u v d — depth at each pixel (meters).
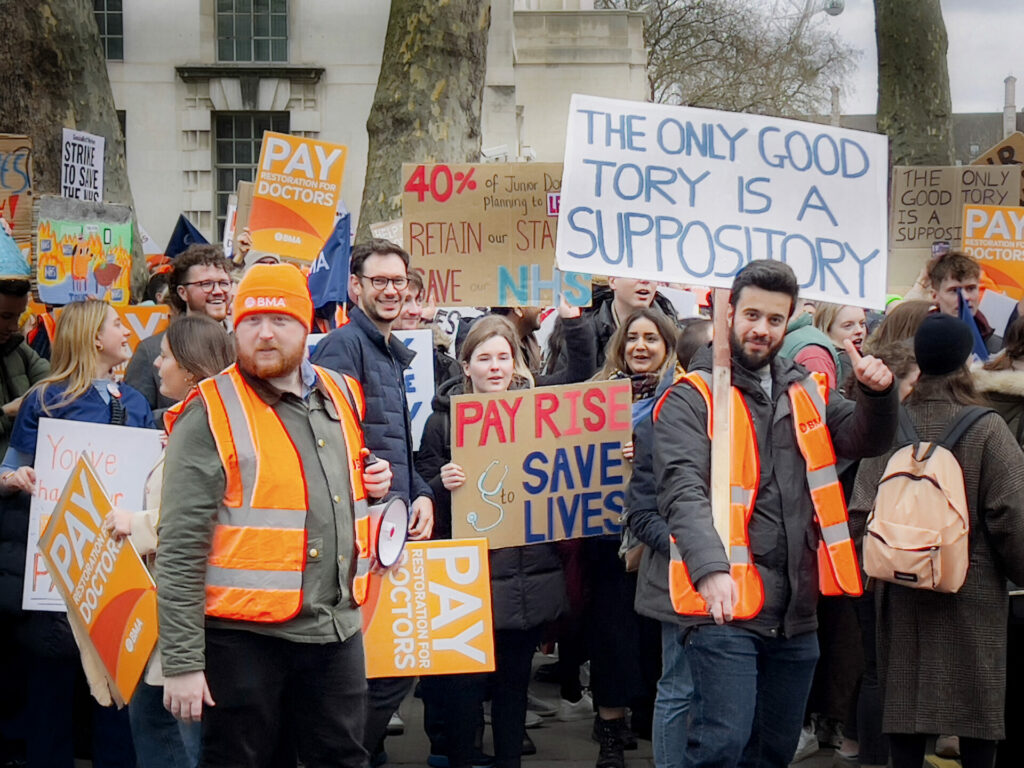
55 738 5.26
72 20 10.99
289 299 3.83
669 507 4.27
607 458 5.59
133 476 4.78
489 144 24.92
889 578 4.57
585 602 5.86
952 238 9.59
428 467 5.88
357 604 3.99
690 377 4.47
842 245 4.77
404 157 12.41
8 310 5.95
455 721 5.35
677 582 4.30
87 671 4.39
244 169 22.95
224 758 3.87
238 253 8.80
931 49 16.67
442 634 5.24
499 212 7.20
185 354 4.62
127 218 7.97
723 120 4.77
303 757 4.04
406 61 12.40
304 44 22.62
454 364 6.92
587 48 33.38
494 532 5.42
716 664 4.26
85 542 4.31
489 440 5.46
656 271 4.69
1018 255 8.94
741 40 40.66
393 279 5.50
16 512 5.14
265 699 3.84
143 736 4.35
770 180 4.76
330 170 8.17
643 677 5.79
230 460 3.76
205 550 3.73
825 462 4.40
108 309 5.25
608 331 7.02
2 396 6.02
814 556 4.39
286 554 3.79
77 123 11.06
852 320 6.72
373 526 4.10
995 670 4.61
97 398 5.18
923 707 4.62
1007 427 4.68
